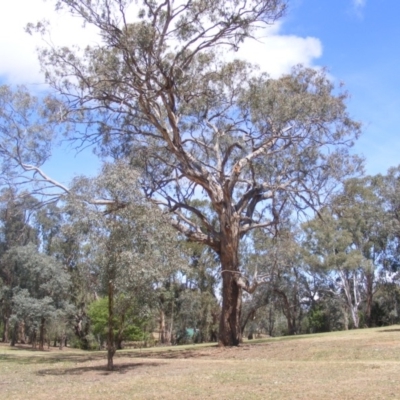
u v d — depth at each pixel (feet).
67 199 60.13
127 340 154.71
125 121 96.48
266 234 130.21
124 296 59.31
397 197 121.08
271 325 223.92
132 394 41.86
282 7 76.84
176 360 74.28
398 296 213.25
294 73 95.71
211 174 95.86
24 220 141.59
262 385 44.27
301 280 202.69
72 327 171.42
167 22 75.56
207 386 44.93
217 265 174.29
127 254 56.24
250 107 93.81
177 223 94.89
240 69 91.81
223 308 94.68
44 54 83.71
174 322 187.62
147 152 98.73
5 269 153.48
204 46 79.25
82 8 74.13
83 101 87.56
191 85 88.38
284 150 99.60
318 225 179.32
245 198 99.25
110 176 58.70
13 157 92.99
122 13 74.59
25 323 156.25
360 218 182.09
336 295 209.97
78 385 49.19
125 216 57.57
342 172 99.14
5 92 90.94
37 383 52.06
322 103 92.48
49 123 92.02
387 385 40.88
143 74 79.66
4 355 94.99
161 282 59.16
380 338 84.28
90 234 57.31
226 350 85.25
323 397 36.47
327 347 75.56
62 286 145.48
